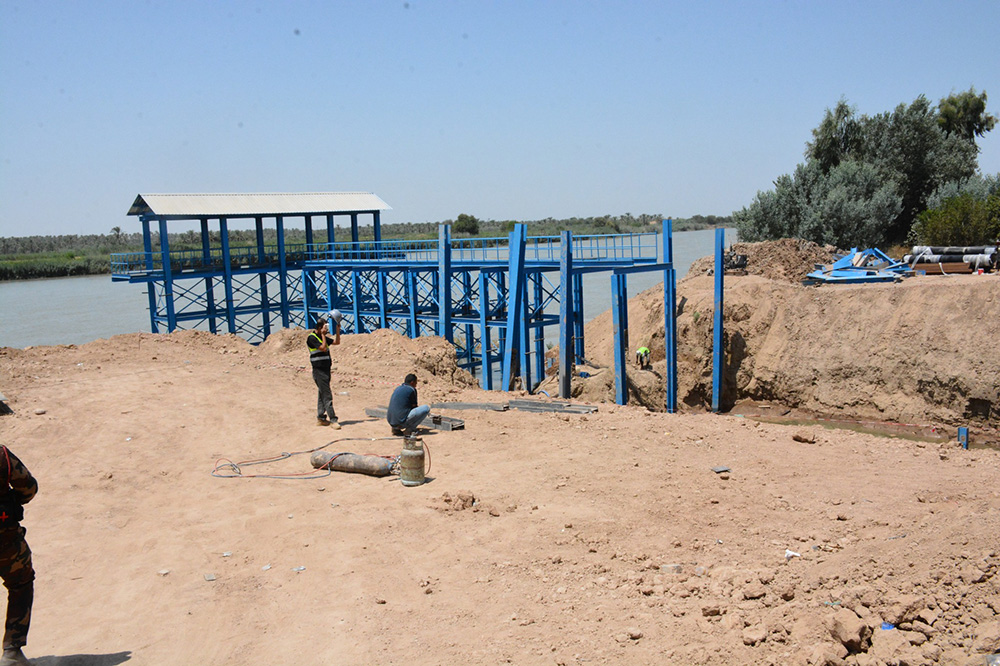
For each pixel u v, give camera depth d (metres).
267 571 7.46
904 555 6.89
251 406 13.72
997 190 46.19
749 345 31.80
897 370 27.98
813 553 7.67
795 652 5.46
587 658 5.66
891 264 34.38
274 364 17.64
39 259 123.12
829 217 48.81
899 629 5.66
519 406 14.86
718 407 30.91
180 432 12.16
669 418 14.10
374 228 42.88
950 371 26.61
